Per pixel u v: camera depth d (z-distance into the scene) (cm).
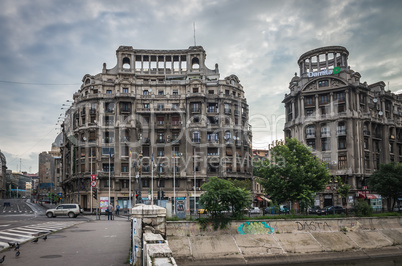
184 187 7544
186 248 2911
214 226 3103
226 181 3269
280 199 4831
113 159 7569
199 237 3019
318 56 7906
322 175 4972
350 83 7431
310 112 7812
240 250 3005
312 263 3075
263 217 3372
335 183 7262
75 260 1593
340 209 4972
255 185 8894
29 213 7081
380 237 3594
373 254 3356
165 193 7481
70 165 8719
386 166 6291
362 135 7456
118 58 8038
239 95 8381
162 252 861
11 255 1717
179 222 3044
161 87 7900
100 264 1507
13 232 2720
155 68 8388
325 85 7712
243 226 3183
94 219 5078
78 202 7481
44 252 1805
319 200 7388
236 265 2873
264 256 2994
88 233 2720
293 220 3400
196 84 7856
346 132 7356
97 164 7519
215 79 8438
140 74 8056
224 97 7875
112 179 7519
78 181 7638
